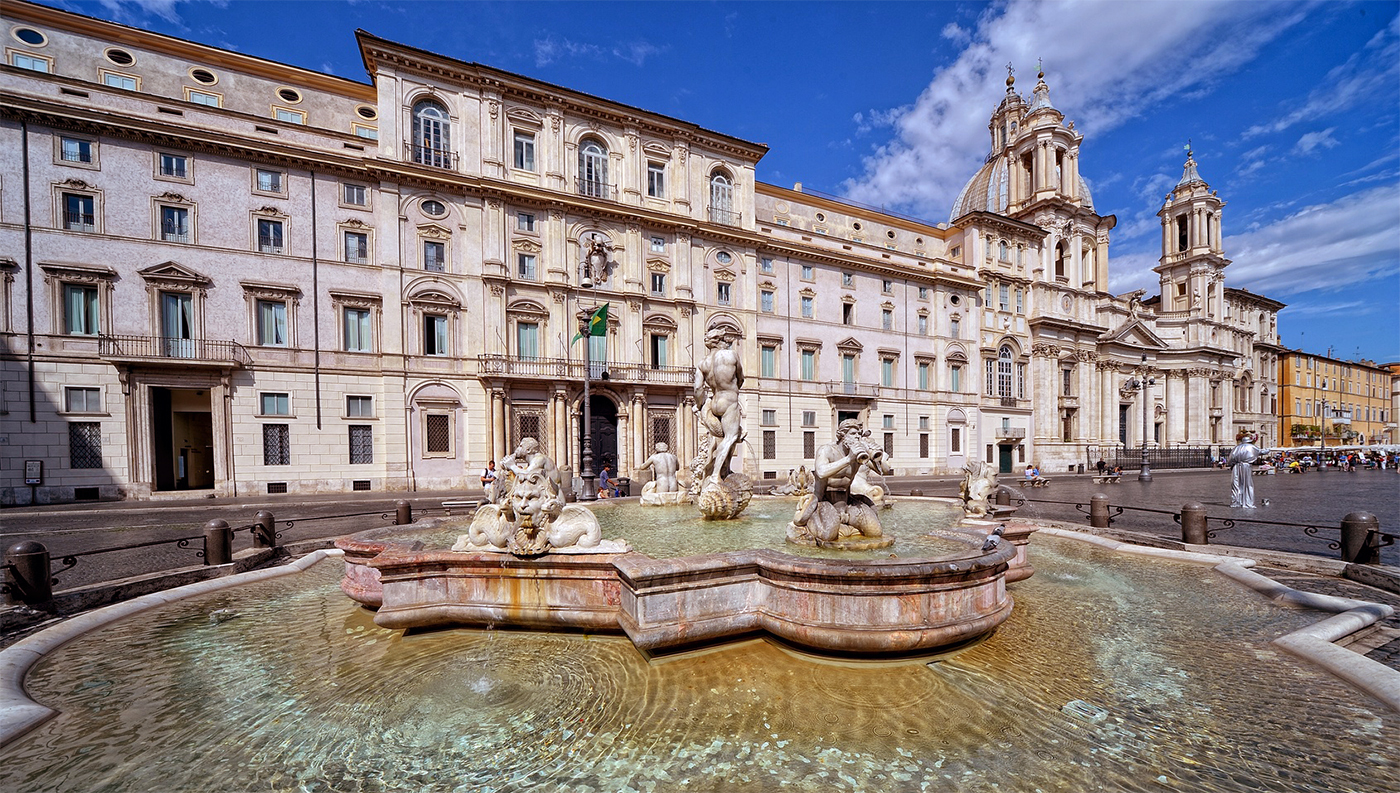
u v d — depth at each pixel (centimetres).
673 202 3591
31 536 1351
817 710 399
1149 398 6181
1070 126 5672
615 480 2155
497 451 2933
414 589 536
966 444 4619
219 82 3020
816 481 651
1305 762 337
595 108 3300
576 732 378
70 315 2334
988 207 6000
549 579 528
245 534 1318
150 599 668
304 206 2698
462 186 2958
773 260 3909
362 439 2758
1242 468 1762
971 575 476
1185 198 7106
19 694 417
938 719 388
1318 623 545
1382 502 2002
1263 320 8175
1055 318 5112
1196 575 812
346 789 324
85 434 2312
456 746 365
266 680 461
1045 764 340
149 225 2438
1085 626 576
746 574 503
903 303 4419
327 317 2716
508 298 3052
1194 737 367
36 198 2278
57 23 2728
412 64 2895
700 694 421
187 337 2503
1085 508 1841
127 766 343
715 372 1034
